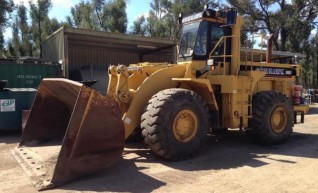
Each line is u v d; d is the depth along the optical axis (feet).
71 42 57.00
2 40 115.65
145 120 20.71
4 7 85.81
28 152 22.59
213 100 24.11
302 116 31.37
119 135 18.90
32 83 40.88
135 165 20.59
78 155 17.56
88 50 63.46
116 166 20.35
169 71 23.57
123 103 22.30
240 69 26.91
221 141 28.17
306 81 144.15
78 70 53.62
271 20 111.04
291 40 110.32
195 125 22.11
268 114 26.12
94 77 52.54
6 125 33.99
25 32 115.34
